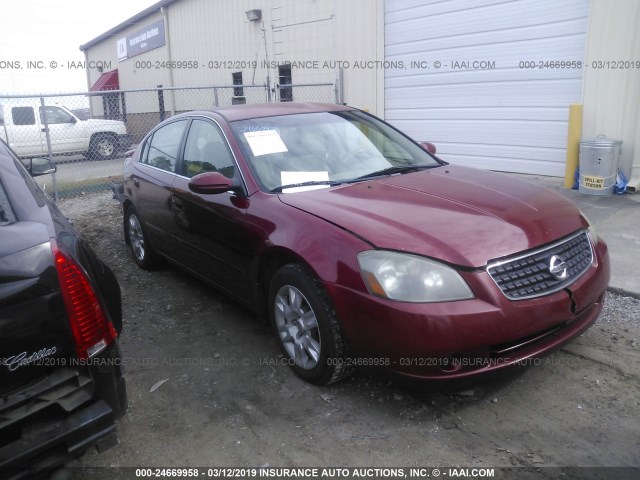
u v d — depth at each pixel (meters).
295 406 3.16
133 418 3.12
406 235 2.90
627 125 7.18
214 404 3.21
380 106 10.72
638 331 3.81
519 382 3.29
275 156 3.93
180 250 4.62
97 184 10.49
